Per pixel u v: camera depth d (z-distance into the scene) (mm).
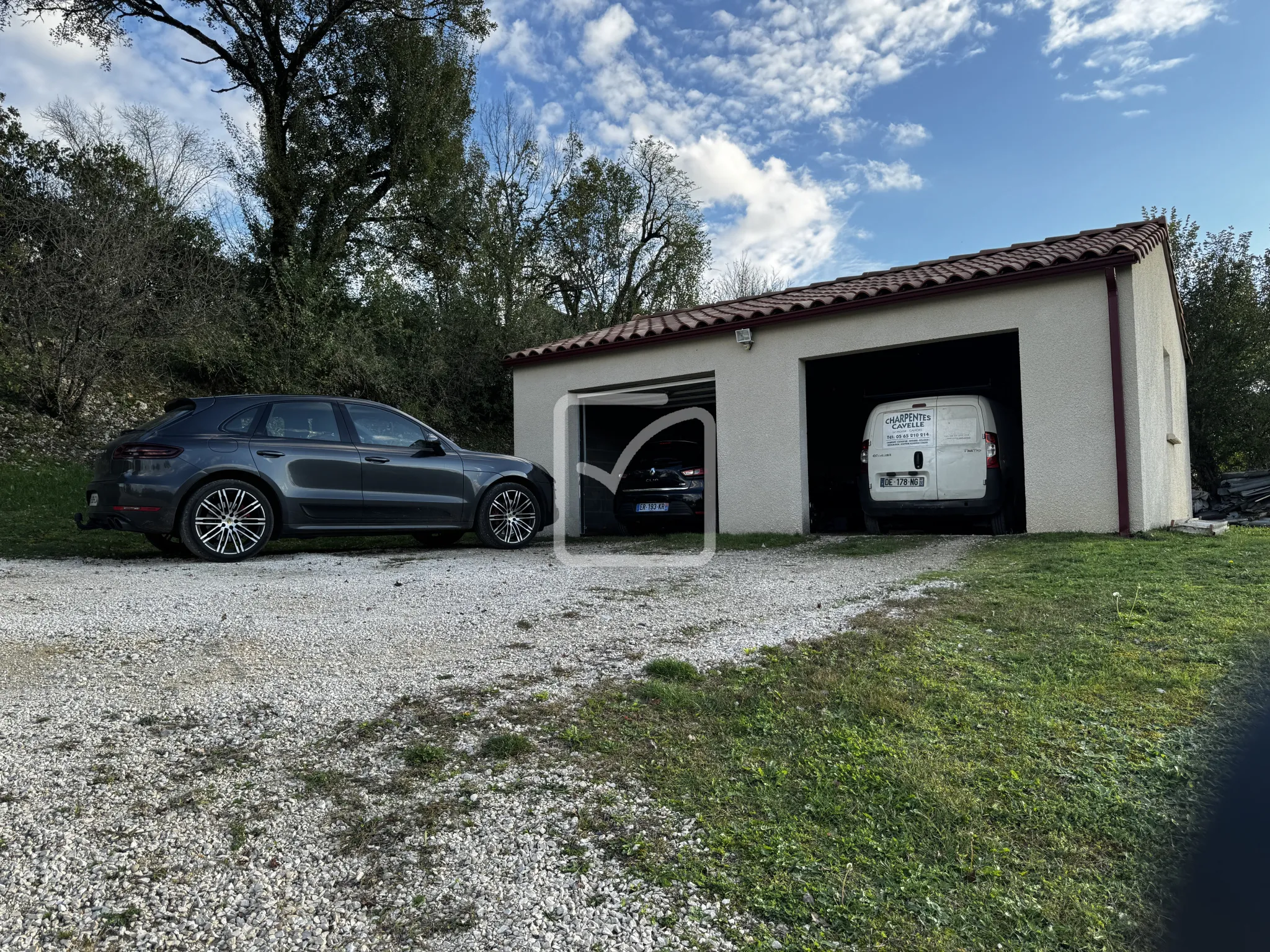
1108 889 1827
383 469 7516
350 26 16922
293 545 8445
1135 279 7426
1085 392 7547
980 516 8555
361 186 17656
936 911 1771
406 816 2213
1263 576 4992
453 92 17859
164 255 13117
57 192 12570
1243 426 16656
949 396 8672
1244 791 1423
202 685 3221
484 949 1681
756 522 9602
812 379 11344
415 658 3645
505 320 17516
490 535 8234
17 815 2162
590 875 1940
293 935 1725
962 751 2576
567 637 4062
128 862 1969
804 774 2453
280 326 13656
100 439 11875
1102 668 3312
